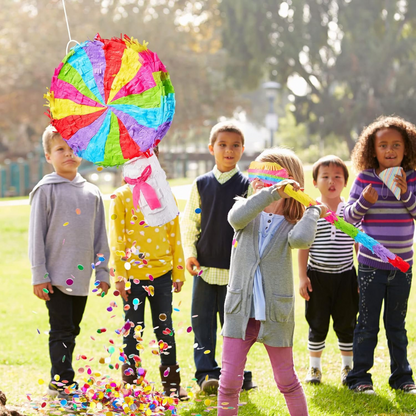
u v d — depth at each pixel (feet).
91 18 149.28
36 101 146.10
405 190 16.01
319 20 161.38
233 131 17.12
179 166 165.99
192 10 167.22
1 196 127.13
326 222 17.31
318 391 16.22
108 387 12.94
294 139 208.95
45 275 15.35
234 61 161.89
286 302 12.44
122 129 11.55
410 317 25.05
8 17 152.97
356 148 17.34
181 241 16.75
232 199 16.85
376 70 156.46
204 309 17.02
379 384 16.72
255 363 19.69
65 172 16.25
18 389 16.75
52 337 15.61
